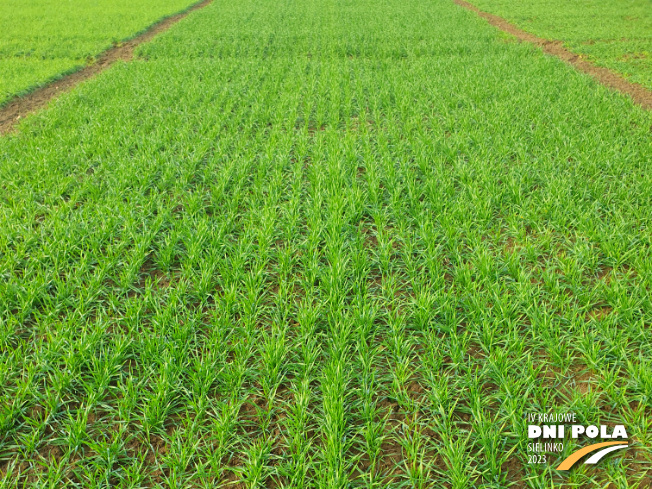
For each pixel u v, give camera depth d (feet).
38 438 12.90
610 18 71.87
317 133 32.17
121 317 16.75
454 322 16.11
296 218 21.84
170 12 79.77
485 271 18.33
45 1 87.40
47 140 30.68
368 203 23.95
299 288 18.80
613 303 16.97
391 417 13.62
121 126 32.73
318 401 14.01
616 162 26.55
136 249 19.80
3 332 15.47
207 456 12.19
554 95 38.65
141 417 13.01
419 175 26.68
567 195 23.22
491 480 11.78
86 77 48.39
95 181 26.03
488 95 39.27
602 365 14.44
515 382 14.10
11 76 45.75
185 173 26.58
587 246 19.52
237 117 34.63
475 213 22.47
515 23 69.77
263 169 26.68
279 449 12.75
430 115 35.14
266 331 16.58
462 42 57.16
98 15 75.51
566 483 11.68
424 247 20.30
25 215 22.77
